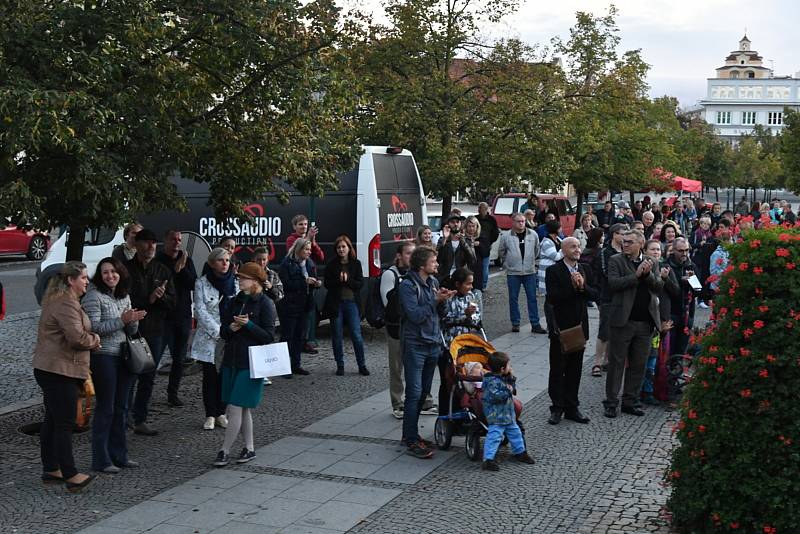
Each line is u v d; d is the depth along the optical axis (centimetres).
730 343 610
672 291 1087
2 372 1269
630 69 3025
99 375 802
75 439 926
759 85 15825
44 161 878
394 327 1015
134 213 950
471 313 938
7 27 878
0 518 693
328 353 1451
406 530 671
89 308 796
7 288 2298
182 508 719
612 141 3650
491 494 756
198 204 1680
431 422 1015
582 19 3075
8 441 919
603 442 926
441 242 1666
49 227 956
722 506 607
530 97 2178
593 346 1512
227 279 988
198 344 978
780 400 591
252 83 1045
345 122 1205
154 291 946
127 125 939
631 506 718
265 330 837
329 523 686
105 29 912
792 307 593
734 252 623
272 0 999
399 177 1662
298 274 1257
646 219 2177
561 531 665
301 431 968
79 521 688
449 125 2095
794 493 584
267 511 713
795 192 5800
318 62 1058
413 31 2083
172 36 1020
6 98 784
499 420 830
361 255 1560
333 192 1573
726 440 606
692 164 6906
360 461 855
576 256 985
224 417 991
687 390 643
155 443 919
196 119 1041
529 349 1467
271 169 1074
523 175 2253
